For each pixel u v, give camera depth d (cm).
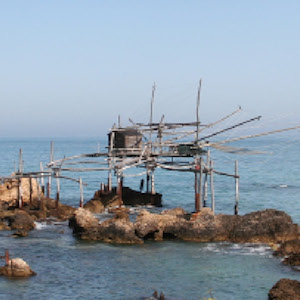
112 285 3775
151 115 7612
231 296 3553
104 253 4644
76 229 5309
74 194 9244
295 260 4269
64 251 4709
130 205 7556
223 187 10144
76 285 3766
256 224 5084
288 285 3456
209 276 3981
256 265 4259
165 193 9588
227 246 4897
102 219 6247
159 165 6844
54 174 6875
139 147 7262
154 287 3738
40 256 4538
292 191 9375
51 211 6556
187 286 3756
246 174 13275
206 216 5225
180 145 6838
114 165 7025
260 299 3494
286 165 16525
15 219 5700
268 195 8825
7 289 3644
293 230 5041
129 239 5016
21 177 6719
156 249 4788
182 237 5159
